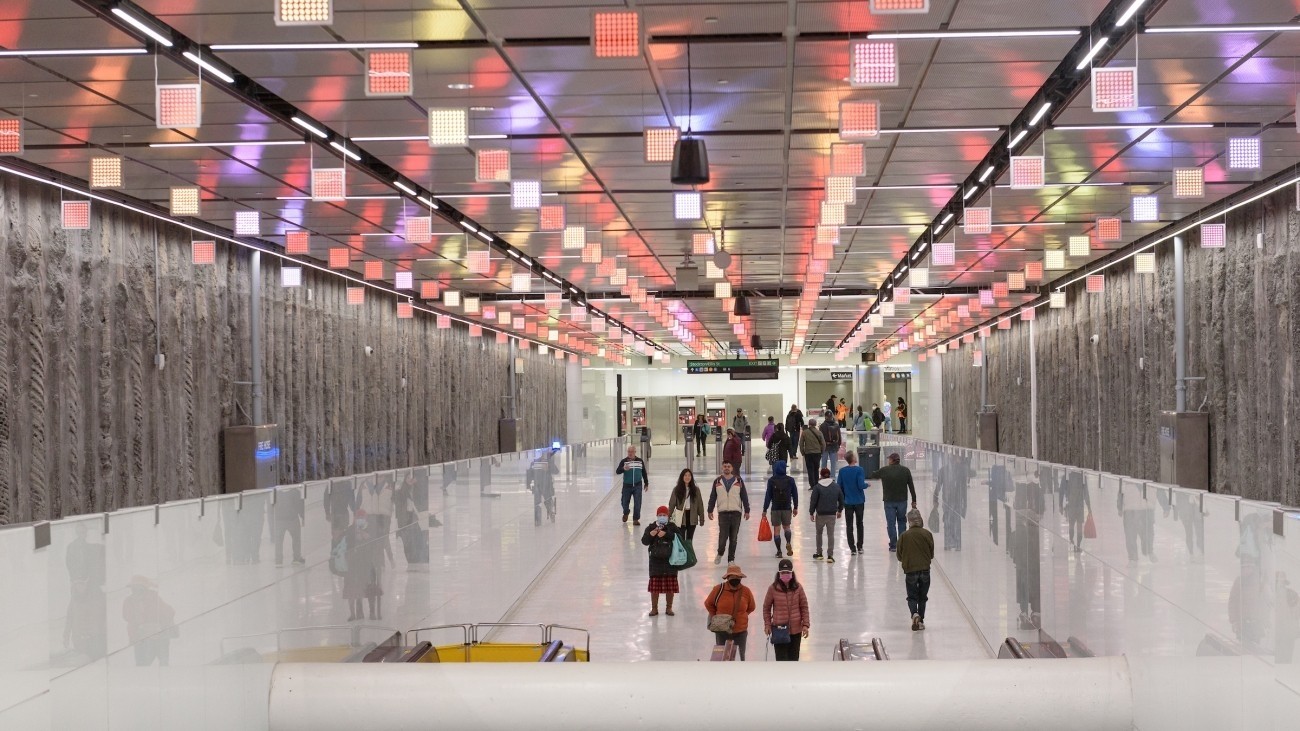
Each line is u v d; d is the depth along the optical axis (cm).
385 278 2764
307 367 2439
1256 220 1773
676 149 1055
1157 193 1756
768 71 1098
